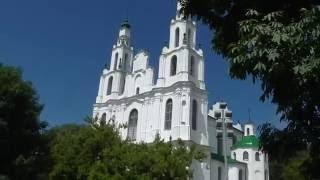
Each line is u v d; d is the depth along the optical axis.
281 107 11.29
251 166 87.50
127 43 83.94
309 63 9.53
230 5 12.67
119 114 76.69
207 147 68.69
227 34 12.69
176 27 76.19
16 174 36.72
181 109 68.44
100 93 80.75
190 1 13.10
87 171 34.06
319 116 11.04
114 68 81.31
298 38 9.64
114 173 32.31
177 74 71.44
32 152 38.53
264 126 11.71
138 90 76.62
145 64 77.56
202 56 75.12
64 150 36.50
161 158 33.19
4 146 35.81
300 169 12.60
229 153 88.38
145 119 72.38
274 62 9.91
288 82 10.63
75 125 55.97
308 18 9.70
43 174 38.34
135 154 33.19
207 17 13.10
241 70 10.80
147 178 31.31
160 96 71.75
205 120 70.94
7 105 35.59
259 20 10.88
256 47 10.06
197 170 66.50
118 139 36.62
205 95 72.25
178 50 73.31
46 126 40.03
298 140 11.12
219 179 75.00
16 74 37.50
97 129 36.66
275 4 11.38
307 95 10.48
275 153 11.48
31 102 38.12
